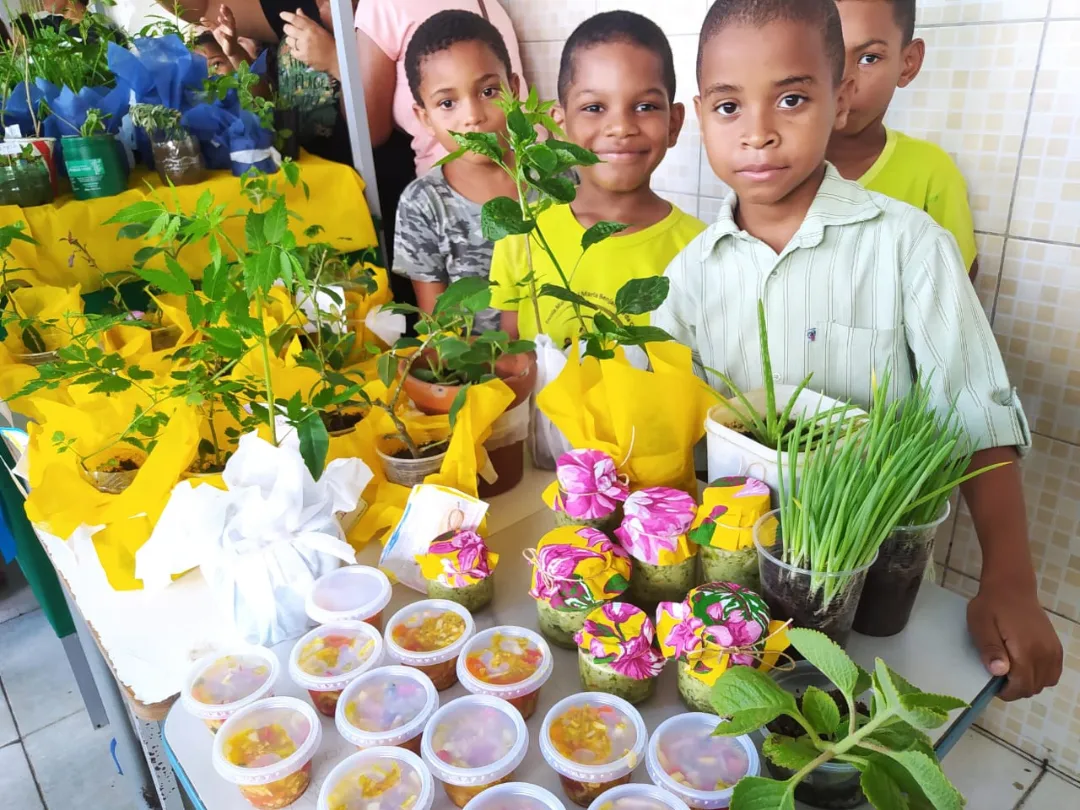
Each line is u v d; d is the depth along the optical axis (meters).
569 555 0.71
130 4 2.09
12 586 2.11
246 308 0.73
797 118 0.91
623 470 0.84
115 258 1.40
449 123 1.61
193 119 1.50
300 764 0.58
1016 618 0.71
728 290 1.05
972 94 1.11
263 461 0.77
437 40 1.53
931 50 1.13
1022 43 1.04
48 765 1.56
